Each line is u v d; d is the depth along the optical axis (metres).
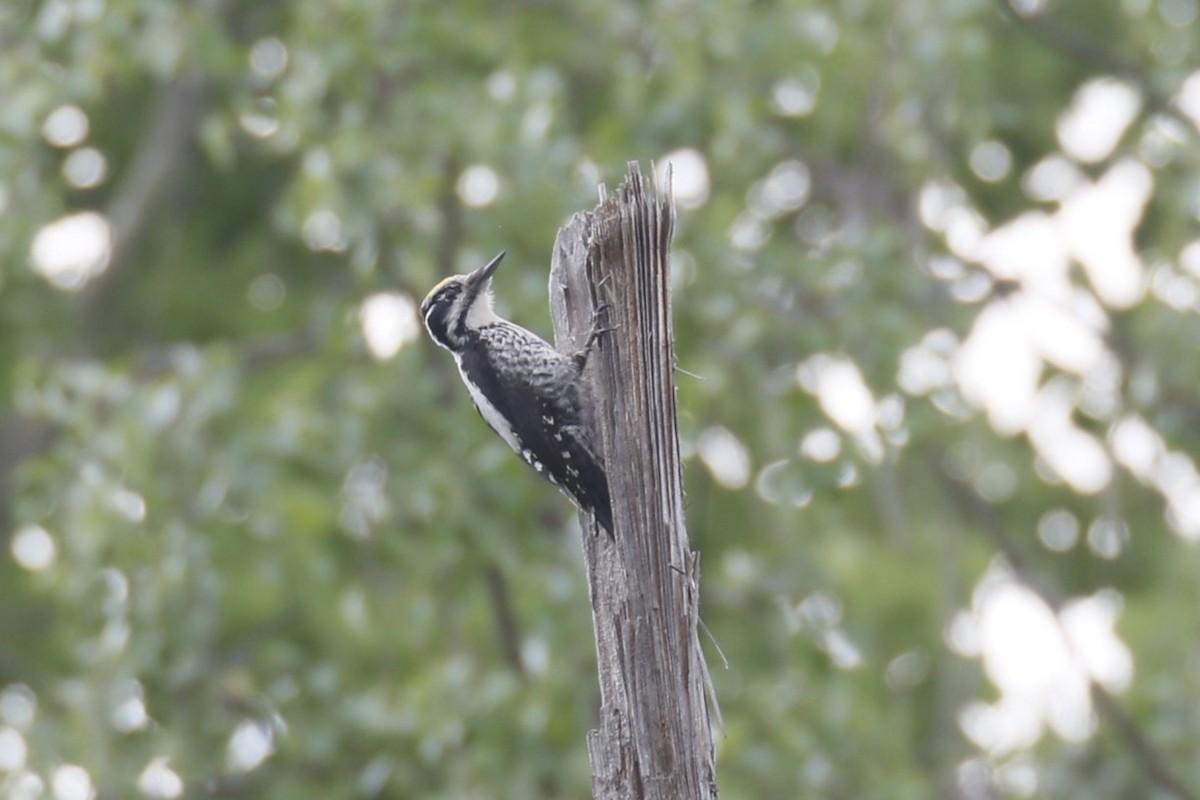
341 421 13.21
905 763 14.11
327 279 21.33
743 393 13.80
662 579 6.74
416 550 13.14
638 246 6.91
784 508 13.46
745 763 12.56
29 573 20.12
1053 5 18.19
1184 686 14.75
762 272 13.75
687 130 13.82
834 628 13.48
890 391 13.36
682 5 13.19
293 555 13.32
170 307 21.86
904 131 14.11
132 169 22.81
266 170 21.77
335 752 12.93
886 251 13.70
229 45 13.44
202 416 12.78
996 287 15.42
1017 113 15.81
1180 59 15.18
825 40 13.41
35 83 13.29
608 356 6.91
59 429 20.66
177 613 12.76
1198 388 14.79
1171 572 17.78
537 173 12.91
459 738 12.02
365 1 12.76
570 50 15.90
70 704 12.37
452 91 13.32
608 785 6.84
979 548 18.33
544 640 12.69
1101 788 14.41
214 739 12.91
